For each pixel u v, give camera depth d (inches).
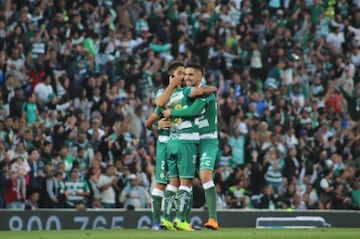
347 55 2615.7
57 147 2004.2
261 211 1909.4
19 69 2123.5
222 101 2283.5
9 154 1884.8
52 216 1759.4
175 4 2493.8
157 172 1250.0
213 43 2465.6
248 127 2244.1
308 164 2261.3
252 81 2418.8
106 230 1174.3
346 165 2321.6
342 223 1980.8
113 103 2154.3
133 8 2423.7
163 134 1241.4
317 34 2642.7
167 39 2427.4
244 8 2571.4
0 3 2204.7
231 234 1007.6
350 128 2443.4
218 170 2103.8
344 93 2541.8
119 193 1980.8
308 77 2518.5
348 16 2694.4
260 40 2541.8
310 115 2404.0
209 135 1203.9
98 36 2300.7
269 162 2183.8
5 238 932.0
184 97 1200.2
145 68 2298.2
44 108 2089.1
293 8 2657.5
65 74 2181.3
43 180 1903.3
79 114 2097.7
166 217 1218.0
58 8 2298.2
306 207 2196.1
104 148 2043.6
